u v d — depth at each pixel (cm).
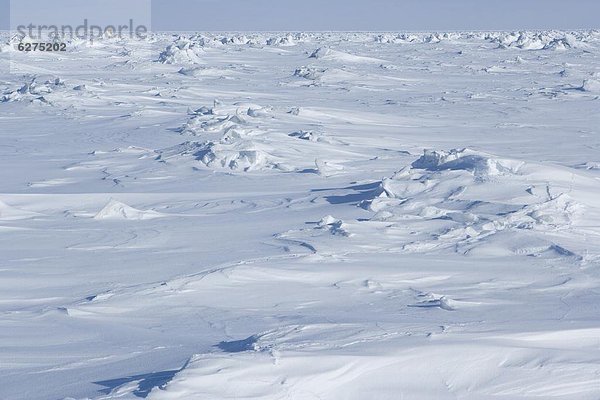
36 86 7819
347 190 2933
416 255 1959
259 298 1591
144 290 1650
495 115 6694
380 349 1123
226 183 3325
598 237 2114
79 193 3102
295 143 4312
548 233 2103
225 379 1011
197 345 1254
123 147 4578
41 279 1797
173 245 2148
